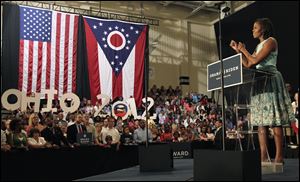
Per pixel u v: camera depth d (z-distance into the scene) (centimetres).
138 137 748
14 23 1056
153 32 1534
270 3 1236
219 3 402
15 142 530
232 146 528
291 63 1145
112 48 1194
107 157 533
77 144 561
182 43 1590
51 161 416
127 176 345
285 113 326
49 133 601
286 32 1170
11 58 1040
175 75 1559
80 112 847
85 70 1148
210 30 1664
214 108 867
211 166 253
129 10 1459
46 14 1104
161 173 362
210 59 1639
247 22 1336
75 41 1138
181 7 1594
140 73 1228
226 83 316
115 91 1180
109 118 733
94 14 1370
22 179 380
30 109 755
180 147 714
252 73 325
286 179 262
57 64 1102
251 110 349
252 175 246
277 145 329
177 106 1062
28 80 1055
